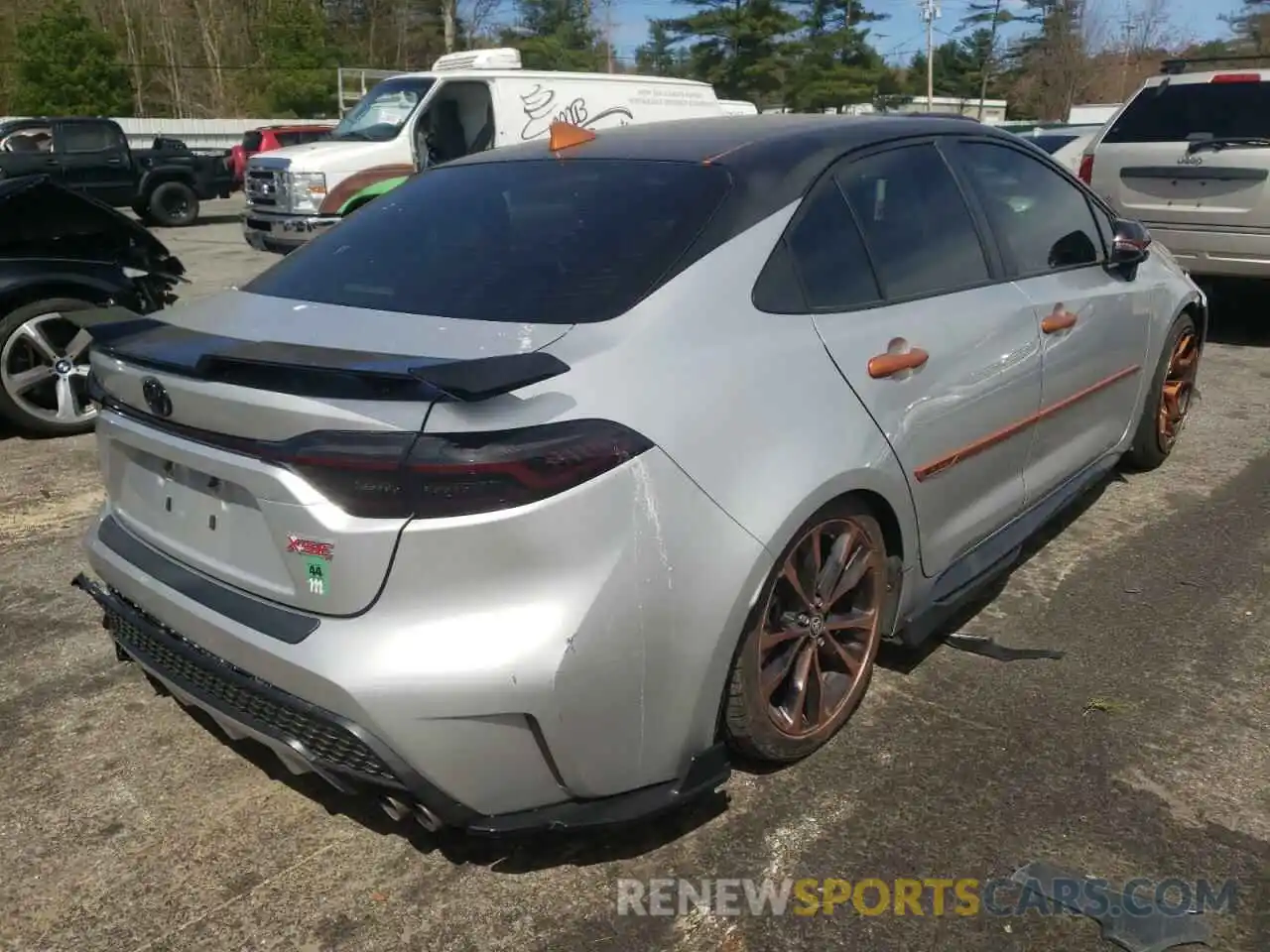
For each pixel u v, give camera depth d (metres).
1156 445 5.04
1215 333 8.34
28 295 5.89
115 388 2.60
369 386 2.11
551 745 2.21
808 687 2.86
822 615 2.82
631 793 2.39
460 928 2.39
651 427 2.28
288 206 11.77
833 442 2.65
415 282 2.78
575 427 2.18
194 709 3.13
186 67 47.09
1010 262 3.62
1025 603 3.87
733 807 2.76
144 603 2.60
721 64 42.31
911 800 2.78
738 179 2.84
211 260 14.36
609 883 2.52
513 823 2.29
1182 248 7.77
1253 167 7.32
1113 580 4.05
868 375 2.81
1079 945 2.30
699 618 2.36
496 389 2.04
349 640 2.16
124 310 3.00
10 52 40.16
